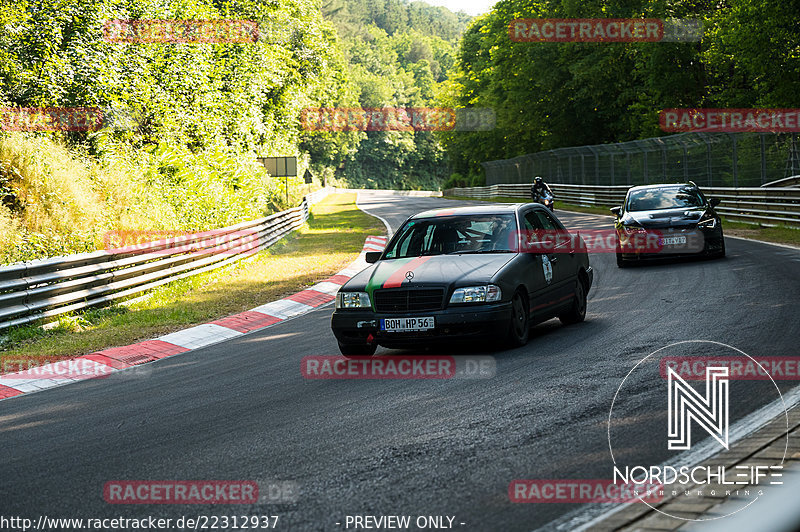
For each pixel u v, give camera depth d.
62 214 49.19
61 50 62.31
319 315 37.38
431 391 19.19
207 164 87.19
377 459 13.83
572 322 29.08
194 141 91.94
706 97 118.06
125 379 25.03
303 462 14.02
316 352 27.00
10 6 58.94
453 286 23.17
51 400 22.38
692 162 92.75
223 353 28.84
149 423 18.28
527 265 25.14
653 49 113.25
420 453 14.00
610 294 36.50
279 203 122.25
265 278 53.94
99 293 39.62
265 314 38.84
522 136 177.75
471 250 25.84
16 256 41.75
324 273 55.34
